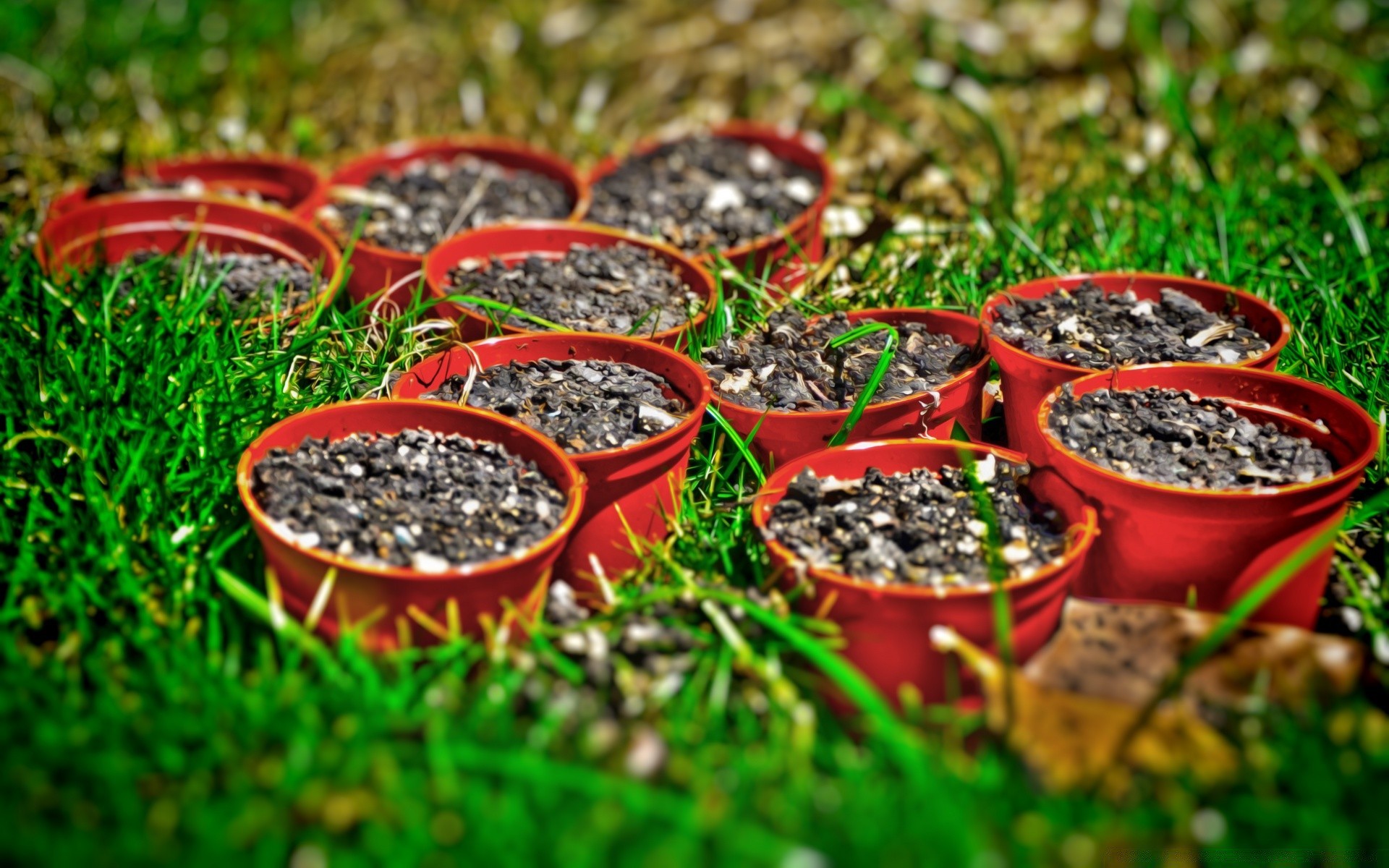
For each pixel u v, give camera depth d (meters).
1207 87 1.18
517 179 1.08
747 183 1.07
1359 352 0.95
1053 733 0.82
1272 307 0.93
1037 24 1.25
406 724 0.82
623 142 1.17
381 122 1.18
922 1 1.27
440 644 0.85
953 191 1.10
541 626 0.85
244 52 1.21
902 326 0.94
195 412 0.91
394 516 0.86
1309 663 0.84
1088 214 1.04
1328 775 0.81
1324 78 1.19
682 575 0.86
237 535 0.87
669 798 0.81
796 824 0.80
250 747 0.82
